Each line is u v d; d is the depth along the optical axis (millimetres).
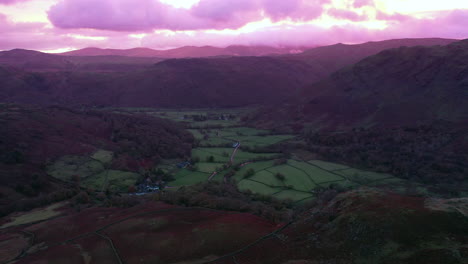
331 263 42844
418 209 46625
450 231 41500
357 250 43562
